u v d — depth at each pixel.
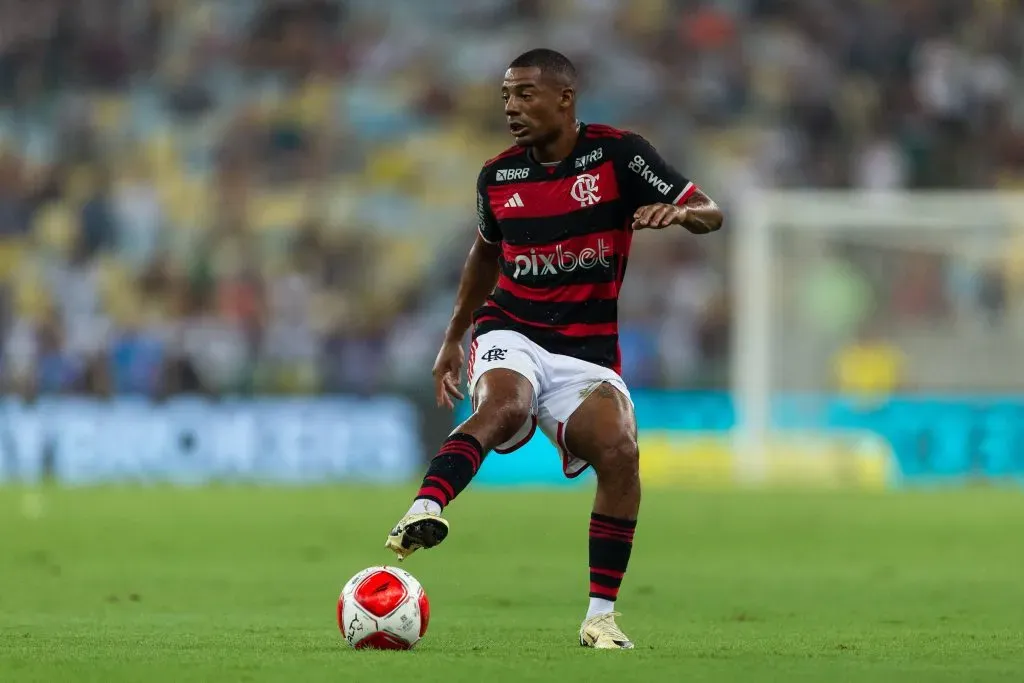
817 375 77.75
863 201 78.06
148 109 96.75
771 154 94.44
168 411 73.69
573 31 100.81
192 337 78.00
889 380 77.50
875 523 51.03
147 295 82.94
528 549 40.97
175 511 53.94
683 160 93.56
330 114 96.31
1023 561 38.62
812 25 101.81
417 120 96.94
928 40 101.31
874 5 102.50
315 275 85.06
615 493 19.22
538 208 19.80
